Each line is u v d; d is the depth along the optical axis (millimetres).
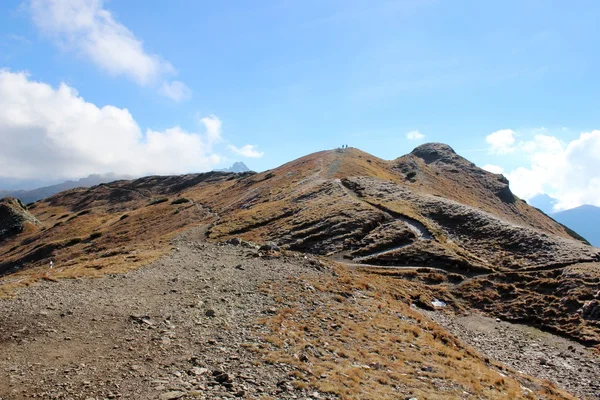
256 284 28922
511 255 49438
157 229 96500
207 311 21266
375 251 52312
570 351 29031
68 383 12500
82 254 88875
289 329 19969
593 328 31641
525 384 21266
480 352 27172
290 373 14547
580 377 24375
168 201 140250
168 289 26297
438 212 66375
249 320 20797
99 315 19656
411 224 60875
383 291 35688
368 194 78000
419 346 21516
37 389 11977
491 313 37375
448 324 33219
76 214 165250
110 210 185375
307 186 91312
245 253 44531
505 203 164250
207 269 34344
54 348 15344
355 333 21297
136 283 27672
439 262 48062
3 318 18031
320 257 46562
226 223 73938
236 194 116062
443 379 17047
